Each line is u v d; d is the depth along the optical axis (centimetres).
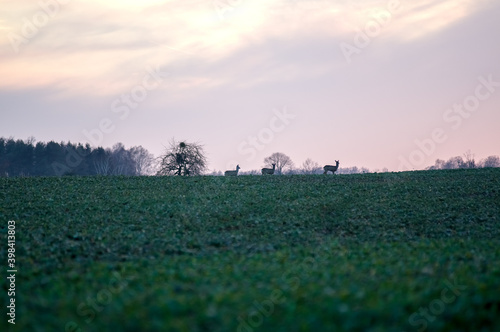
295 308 2239
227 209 6066
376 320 2095
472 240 4675
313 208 6200
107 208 6044
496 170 9269
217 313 2184
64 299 2602
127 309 2311
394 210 6178
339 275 2852
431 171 9556
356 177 8850
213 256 3878
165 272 3153
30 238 4547
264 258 3681
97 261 3781
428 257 3612
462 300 2298
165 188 7525
